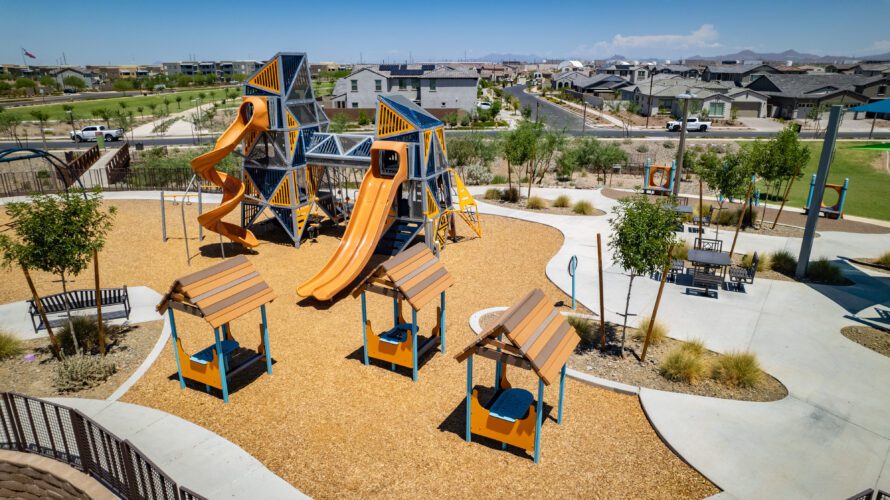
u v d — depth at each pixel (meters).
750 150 23.30
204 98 106.38
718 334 13.36
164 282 17.19
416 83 78.50
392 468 8.77
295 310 15.04
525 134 27.69
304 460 8.95
